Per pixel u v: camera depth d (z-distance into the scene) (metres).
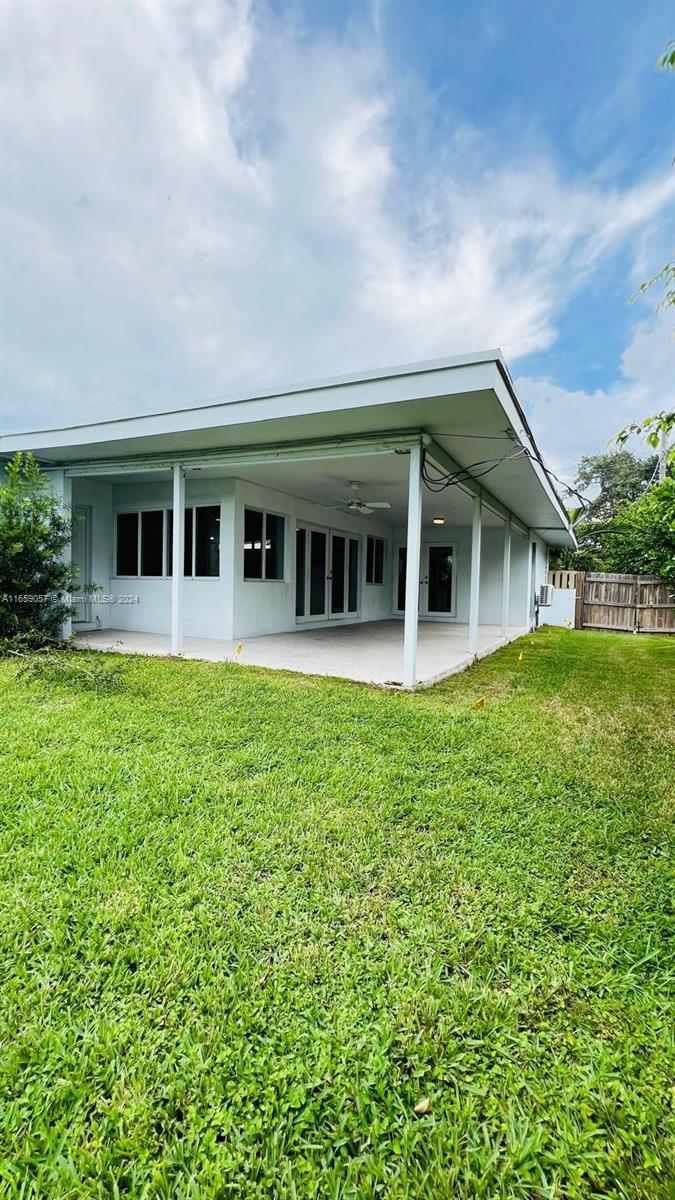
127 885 2.07
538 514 10.28
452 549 13.15
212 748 3.48
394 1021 1.53
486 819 2.65
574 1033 1.51
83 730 3.73
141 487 9.17
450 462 6.14
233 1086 1.34
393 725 4.07
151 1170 1.18
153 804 2.70
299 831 2.49
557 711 4.77
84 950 1.75
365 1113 1.29
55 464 7.84
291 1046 1.45
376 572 13.15
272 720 4.10
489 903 2.03
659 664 7.85
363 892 2.08
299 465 7.05
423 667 6.46
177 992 1.60
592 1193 1.16
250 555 8.64
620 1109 1.31
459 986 1.66
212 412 5.41
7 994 1.58
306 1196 1.14
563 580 15.32
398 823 2.60
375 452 5.48
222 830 2.48
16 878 2.09
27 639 6.58
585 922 1.94
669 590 11.03
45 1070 1.37
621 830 2.58
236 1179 1.16
